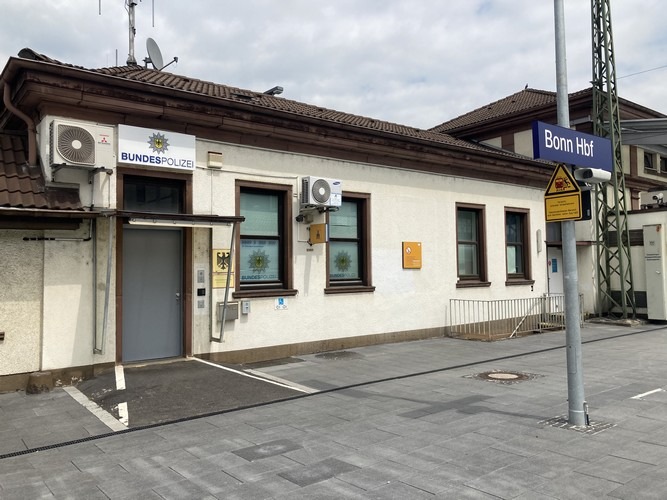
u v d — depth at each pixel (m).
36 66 7.39
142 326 8.91
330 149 11.28
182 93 8.72
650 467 4.66
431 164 13.35
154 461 5.00
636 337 13.64
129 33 15.77
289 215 10.59
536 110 19.36
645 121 17.58
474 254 14.78
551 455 4.99
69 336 7.90
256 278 10.33
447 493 4.19
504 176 15.34
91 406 6.88
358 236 12.10
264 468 4.78
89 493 4.31
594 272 17.89
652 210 16.78
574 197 5.79
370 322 11.96
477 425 5.99
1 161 7.98
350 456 5.05
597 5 17.16
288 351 10.48
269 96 15.32
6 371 7.50
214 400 7.05
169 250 9.23
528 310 15.83
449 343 12.42
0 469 4.87
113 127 8.41
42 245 7.79
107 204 8.24
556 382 8.19
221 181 9.61
